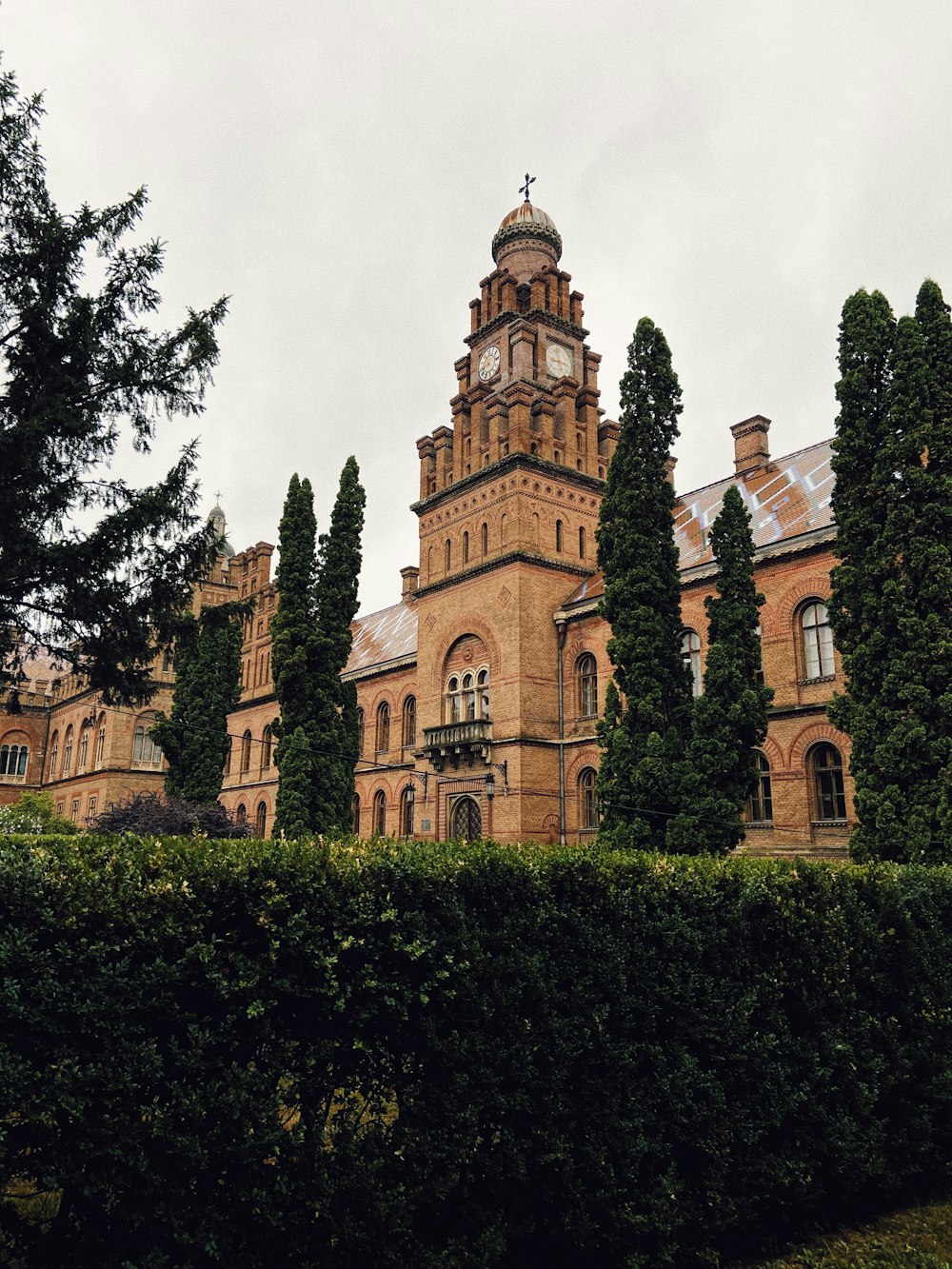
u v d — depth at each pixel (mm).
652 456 23469
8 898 5336
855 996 9164
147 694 17359
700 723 20594
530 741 33438
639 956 7875
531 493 35969
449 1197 6691
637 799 21000
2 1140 5074
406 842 7699
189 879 5949
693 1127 7773
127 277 16391
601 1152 7258
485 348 41281
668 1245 7340
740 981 8438
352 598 32406
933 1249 7992
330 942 6281
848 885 9695
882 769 17219
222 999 5836
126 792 60625
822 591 25984
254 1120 5836
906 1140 9141
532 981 7156
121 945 5516
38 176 15789
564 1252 7246
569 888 7672
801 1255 7844
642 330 24125
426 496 40719
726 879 8727
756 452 36781
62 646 16703
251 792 54375
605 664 33156
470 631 36750
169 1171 5574
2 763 72625
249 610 18344
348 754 31359
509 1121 6988
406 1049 6613
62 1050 5281
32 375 15227
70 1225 5535
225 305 17281
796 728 25859
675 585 22906
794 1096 8336
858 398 19047
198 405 16984
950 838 16031
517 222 43312
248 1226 5824
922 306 18797
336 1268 6051
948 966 10219
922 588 17422
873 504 18406
